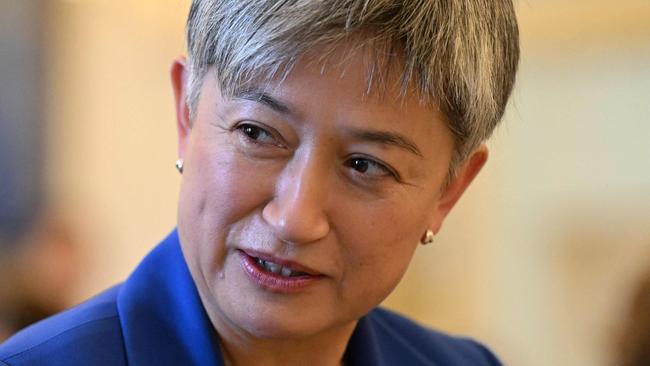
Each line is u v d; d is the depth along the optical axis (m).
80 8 4.49
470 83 1.53
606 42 4.89
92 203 4.52
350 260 1.54
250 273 1.51
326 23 1.38
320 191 1.46
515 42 1.67
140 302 1.67
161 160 4.71
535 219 5.13
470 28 1.52
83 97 4.53
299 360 1.76
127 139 4.63
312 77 1.41
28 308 3.71
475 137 1.64
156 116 4.66
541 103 5.06
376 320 2.09
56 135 4.46
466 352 2.25
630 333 4.41
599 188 4.95
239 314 1.53
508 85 1.69
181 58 1.72
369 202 1.51
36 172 4.35
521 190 5.15
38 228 4.22
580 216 4.99
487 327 5.23
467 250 5.27
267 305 1.52
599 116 4.93
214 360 1.62
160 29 4.60
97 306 1.68
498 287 5.22
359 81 1.41
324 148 1.45
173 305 1.68
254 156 1.48
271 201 1.47
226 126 1.50
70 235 4.32
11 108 4.34
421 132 1.51
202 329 1.64
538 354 5.07
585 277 4.91
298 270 1.50
